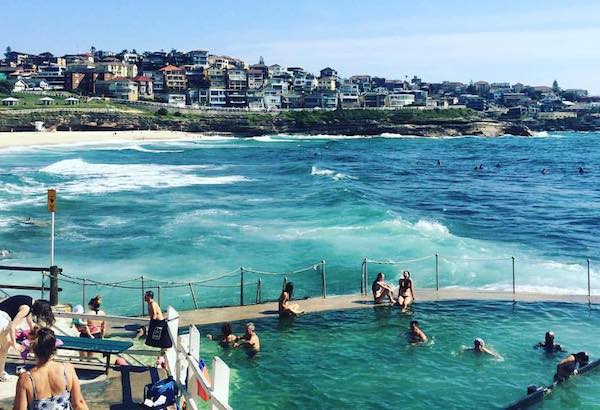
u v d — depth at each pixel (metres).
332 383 15.10
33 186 57.09
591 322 19.67
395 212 44.59
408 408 13.80
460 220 43.59
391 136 197.12
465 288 23.77
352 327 19.05
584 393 14.62
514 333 18.61
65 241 33.03
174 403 10.17
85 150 117.00
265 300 22.70
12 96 179.38
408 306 21.05
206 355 16.62
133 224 37.81
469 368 16.05
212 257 29.58
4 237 34.16
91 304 16.25
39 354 7.07
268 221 38.47
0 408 9.80
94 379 11.12
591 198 57.41
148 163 88.31
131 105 191.38
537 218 44.88
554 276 26.17
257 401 14.09
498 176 80.62
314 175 69.19
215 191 54.38
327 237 33.38
